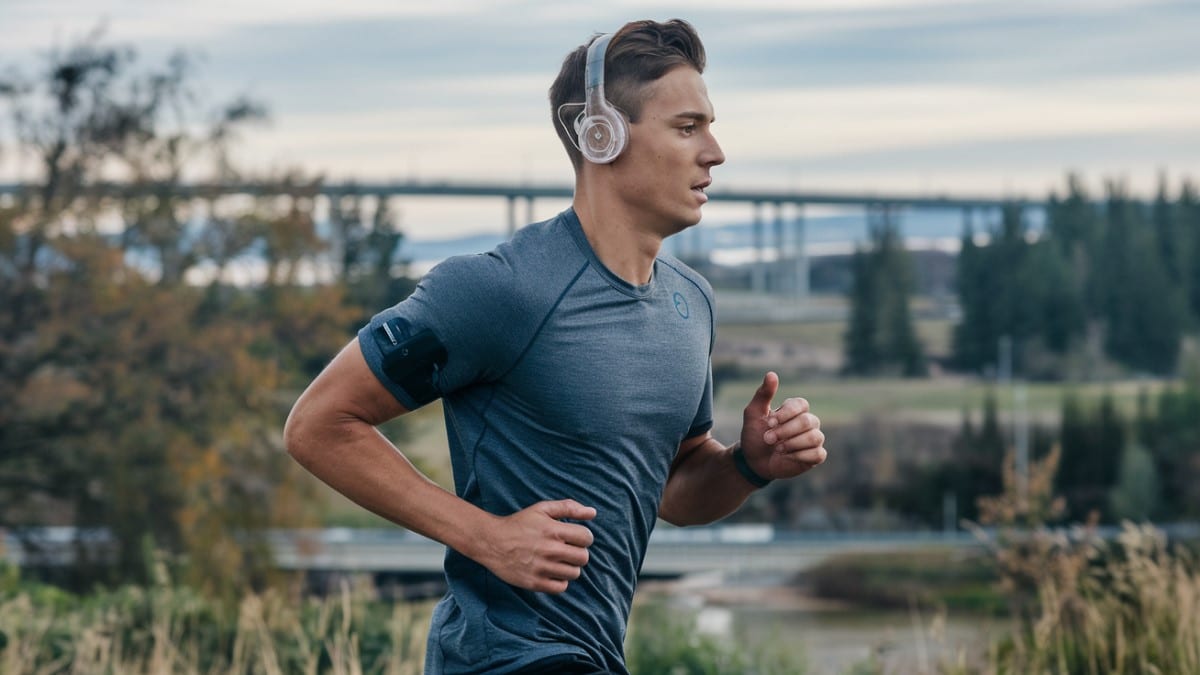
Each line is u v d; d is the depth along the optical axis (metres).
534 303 2.41
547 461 2.47
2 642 5.49
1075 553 5.48
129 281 23.36
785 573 42.00
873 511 75.62
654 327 2.51
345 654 5.48
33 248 23.44
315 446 2.43
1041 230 144.75
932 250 182.50
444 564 2.57
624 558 2.54
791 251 184.38
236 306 24.92
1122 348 127.31
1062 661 4.95
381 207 30.67
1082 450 75.44
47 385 23.08
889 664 5.86
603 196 2.47
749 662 7.55
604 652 2.53
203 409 23.16
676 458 2.89
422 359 2.40
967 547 39.59
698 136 2.47
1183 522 61.53
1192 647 4.77
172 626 6.02
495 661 2.46
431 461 23.59
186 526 22.25
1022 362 128.38
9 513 23.25
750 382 123.94
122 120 24.06
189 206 24.53
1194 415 76.06
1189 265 136.25
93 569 22.47
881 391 118.69
